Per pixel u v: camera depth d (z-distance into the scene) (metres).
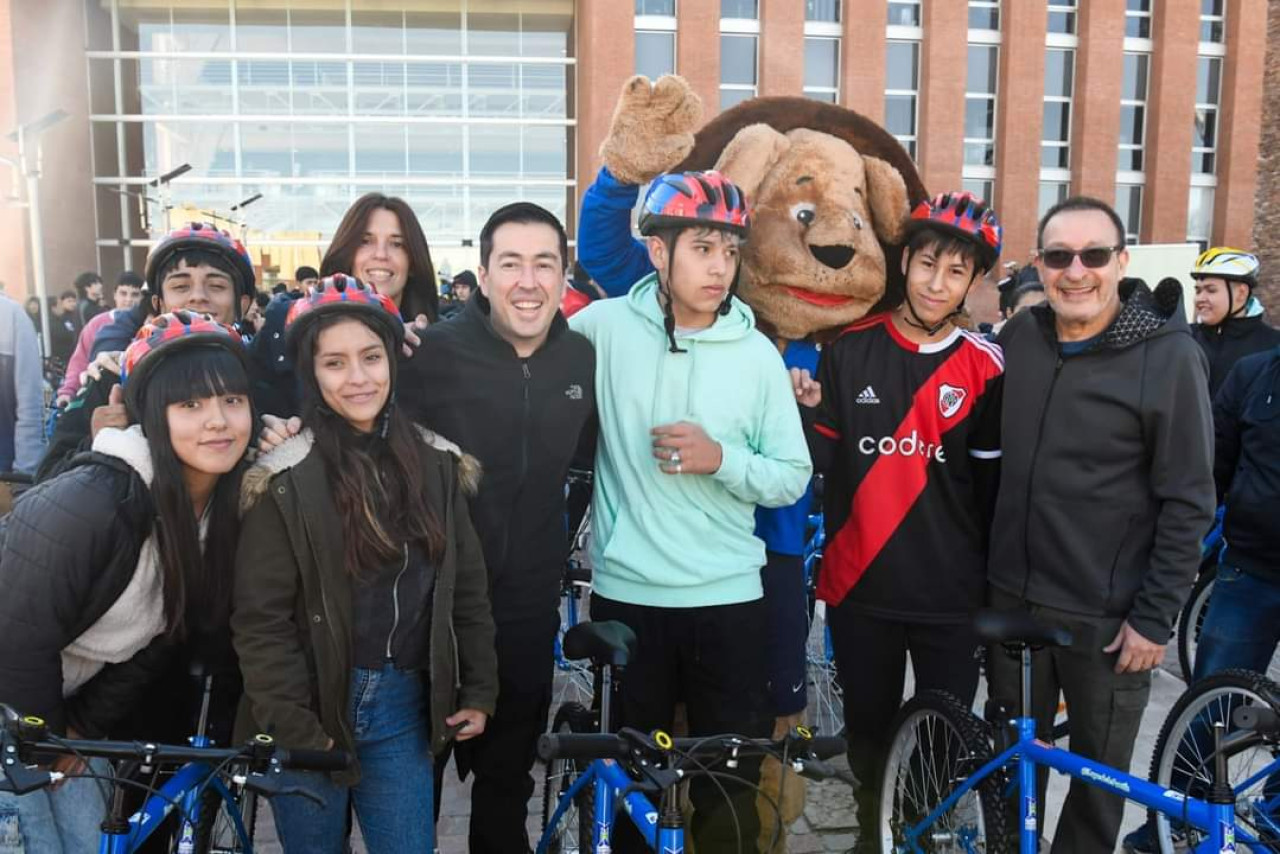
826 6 22.48
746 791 2.93
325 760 2.04
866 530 3.09
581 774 2.84
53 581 2.04
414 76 23.36
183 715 2.51
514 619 2.81
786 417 2.87
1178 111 23.73
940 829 2.90
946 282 2.98
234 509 2.33
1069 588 2.84
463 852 3.40
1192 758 2.92
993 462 3.05
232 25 23.05
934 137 22.56
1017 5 22.62
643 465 2.80
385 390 2.37
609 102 21.17
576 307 4.91
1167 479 2.71
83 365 4.78
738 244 2.80
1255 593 3.38
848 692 3.22
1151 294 2.87
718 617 2.78
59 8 21.78
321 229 23.55
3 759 1.82
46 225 21.48
